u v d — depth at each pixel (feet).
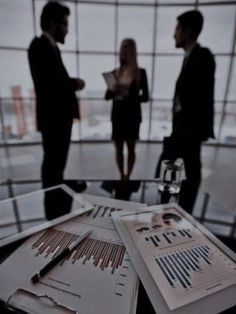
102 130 15.05
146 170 10.15
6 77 13.01
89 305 1.39
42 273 1.61
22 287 1.50
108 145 13.98
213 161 11.75
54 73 5.85
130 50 6.92
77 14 12.98
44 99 6.03
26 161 11.32
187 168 6.04
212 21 12.87
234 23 13.04
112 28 13.58
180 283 1.56
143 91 7.54
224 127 15.29
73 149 13.10
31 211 2.47
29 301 1.40
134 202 2.73
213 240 2.05
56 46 5.97
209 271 1.67
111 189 3.09
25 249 1.87
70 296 1.45
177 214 2.47
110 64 14.21
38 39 5.59
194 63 5.87
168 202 2.79
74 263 1.73
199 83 5.96
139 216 2.40
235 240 2.08
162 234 2.10
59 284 1.53
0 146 13.33
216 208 2.71
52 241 1.98
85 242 1.97
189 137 6.33
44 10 5.52
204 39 13.15
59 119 6.36
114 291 1.49
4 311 1.35
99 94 14.52
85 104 14.66
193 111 6.24
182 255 1.83
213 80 6.07
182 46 6.09
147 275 1.62
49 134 6.44
